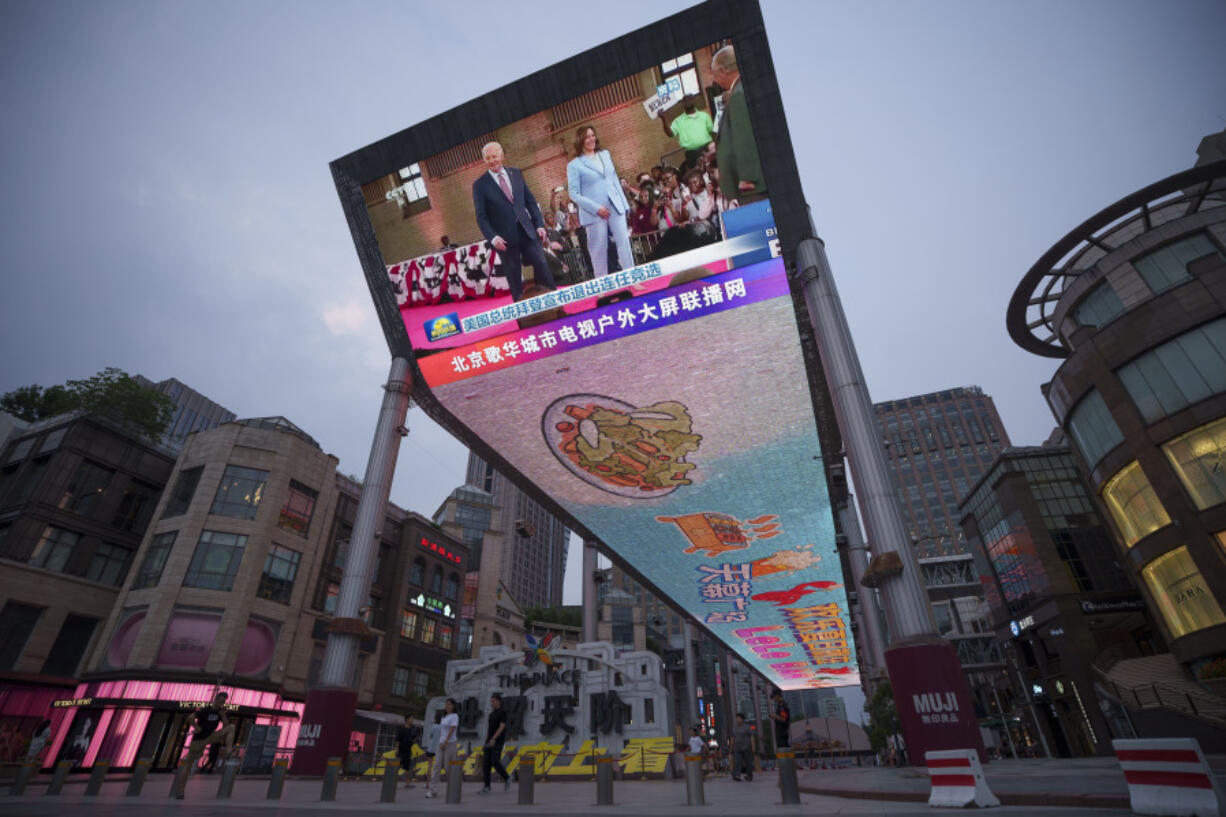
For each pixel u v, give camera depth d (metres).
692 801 9.05
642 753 25.34
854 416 18.05
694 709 57.16
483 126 25.05
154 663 32.47
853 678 69.94
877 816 6.52
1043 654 40.94
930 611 15.22
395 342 27.88
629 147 24.00
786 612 50.53
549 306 25.92
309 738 19.92
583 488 35.53
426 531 54.62
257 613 36.22
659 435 30.45
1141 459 28.14
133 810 8.48
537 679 29.72
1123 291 29.95
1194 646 26.41
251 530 37.41
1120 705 31.72
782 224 22.67
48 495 36.03
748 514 36.38
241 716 33.69
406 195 26.28
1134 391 28.77
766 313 24.45
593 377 27.36
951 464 131.38
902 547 15.94
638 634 83.31
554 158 24.77
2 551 33.84
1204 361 26.61
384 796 10.77
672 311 24.86
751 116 22.67
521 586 183.12
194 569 35.22
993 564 46.03
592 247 24.95
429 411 30.28
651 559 42.56
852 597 45.91
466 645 59.16
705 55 22.77
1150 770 5.74
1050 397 35.59
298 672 37.78
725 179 23.28
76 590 35.88
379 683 46.47
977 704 53.66
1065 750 39.16
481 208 25.86
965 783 7.26
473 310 26.64
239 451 39.31
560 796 13.16
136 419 42.03
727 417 29.12
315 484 42.31
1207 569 25.52
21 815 7.43
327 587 42.00
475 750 25.77
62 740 31.91
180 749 31.70
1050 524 40.44
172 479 39.16
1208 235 28.12
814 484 33.84
